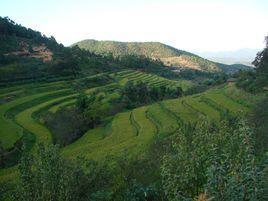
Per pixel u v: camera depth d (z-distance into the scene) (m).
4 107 78.88
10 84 98.94
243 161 11.54
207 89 110.69
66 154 46.06
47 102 86.38
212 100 76.75
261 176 10.33
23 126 66.69
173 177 12.84
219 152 13.83
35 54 145.62
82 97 81.06
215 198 10.13
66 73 119.88
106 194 16.56
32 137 60.81
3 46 145.25
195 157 13.19
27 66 117.88
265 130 25.98
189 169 12.90
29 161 14.96
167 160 13.78
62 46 180.00
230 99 77.00
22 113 76.25
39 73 113.69
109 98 92.06
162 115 67.94
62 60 126.25
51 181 14.30
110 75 136.12
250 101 69.50
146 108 77.00
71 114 70.44
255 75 89.69
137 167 21.89
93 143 52.12
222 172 10.59
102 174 18.41
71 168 16.47
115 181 18.94
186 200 11.23
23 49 151.38
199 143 14.12
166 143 29.02
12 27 173.75
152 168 22.11
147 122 63.19
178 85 135.12
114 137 54.97
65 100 91.06
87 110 75.44
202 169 12.95
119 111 83.06
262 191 10.02
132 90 100.38
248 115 44.03
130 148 41.47
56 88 103.94
